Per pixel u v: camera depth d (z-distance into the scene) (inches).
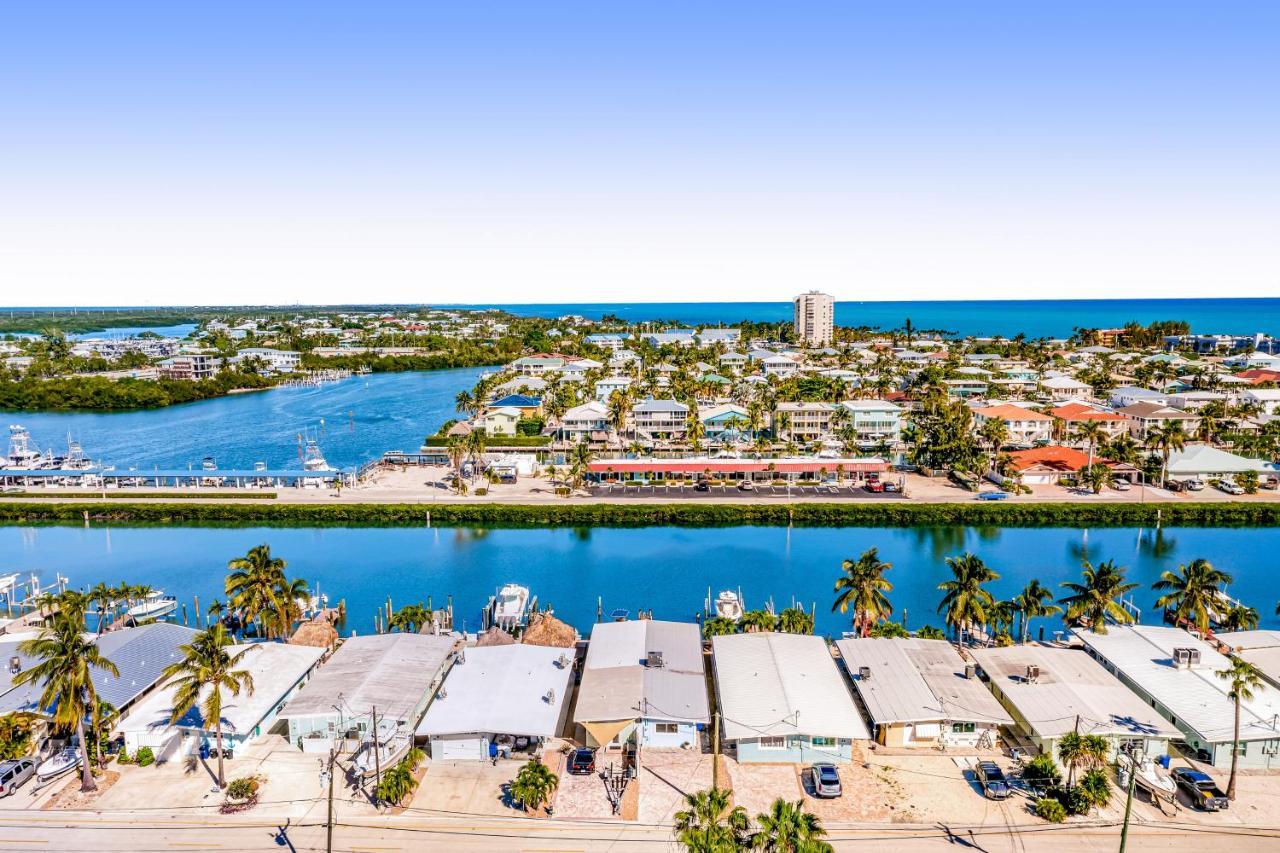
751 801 2536.9
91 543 5743.1
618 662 3216.0
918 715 2822.3
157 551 5531.5
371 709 2856.8
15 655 3225.9
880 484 6830.7
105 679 3117.6
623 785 2623.0
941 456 7126.0
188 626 4094.5
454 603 4520.2
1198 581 3671.3
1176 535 5836.6
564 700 3105.3
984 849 2309.3
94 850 2304.4
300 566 5162.4
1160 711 2915.8
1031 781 2588.6
